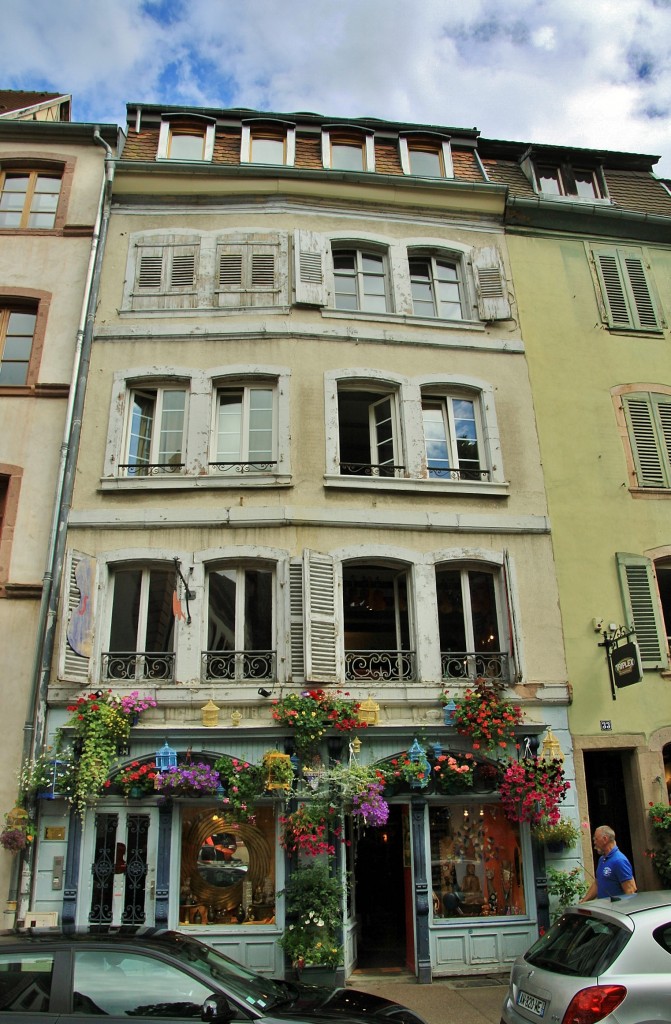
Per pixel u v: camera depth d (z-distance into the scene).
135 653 10.02
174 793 9.16
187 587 9.98
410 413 11.77
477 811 9.91
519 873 9.73
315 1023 4.83
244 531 10.62
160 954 5.01
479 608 11.04
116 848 9.18
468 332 12.68
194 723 9.63
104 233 12.46
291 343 11.90
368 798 8.88
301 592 10.25
